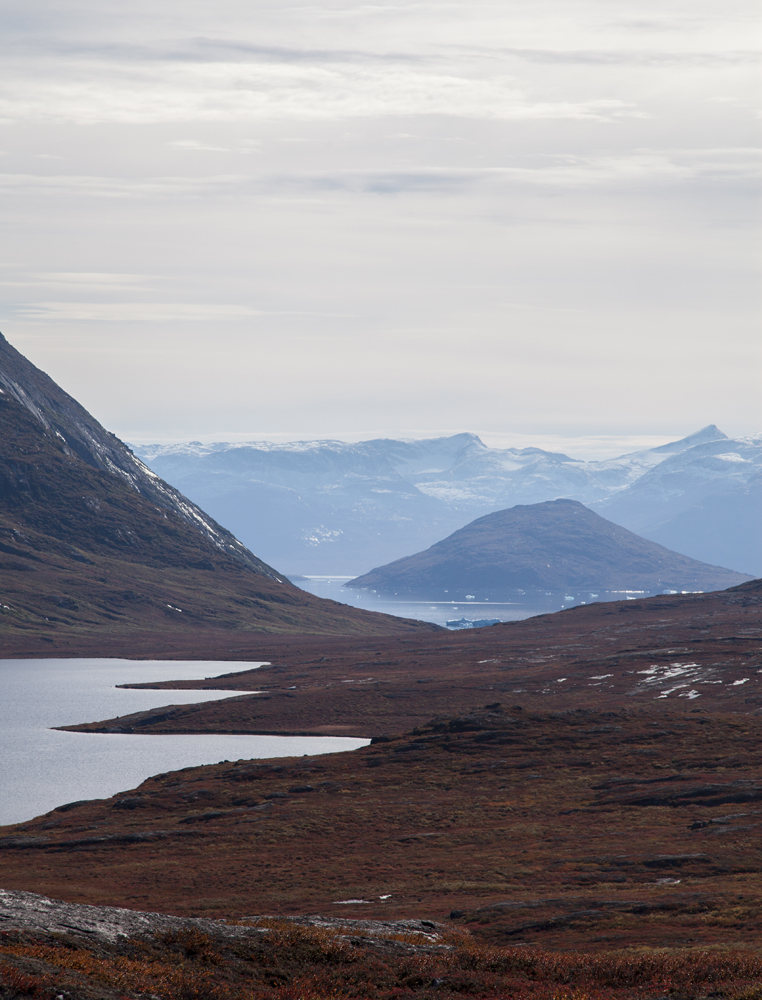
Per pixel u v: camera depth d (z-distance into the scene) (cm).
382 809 9194
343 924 4041
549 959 3350
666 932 4341
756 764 10050
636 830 7656
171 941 2950
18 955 2430
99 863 7569
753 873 5856
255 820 8994
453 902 5625
